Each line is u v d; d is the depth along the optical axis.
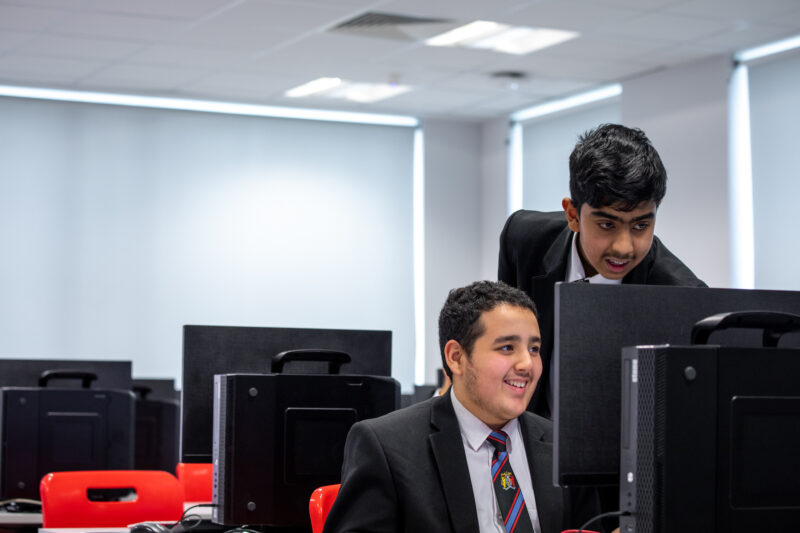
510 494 1.76
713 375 1.49
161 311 8.81
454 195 9.70
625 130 1.84
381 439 1.77
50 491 3.07
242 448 2.41
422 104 9.06
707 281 7.42
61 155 8.57
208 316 8.94
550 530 1.77
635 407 1.51
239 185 9.06
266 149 9.16
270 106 9.09
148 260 8.79
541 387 2.22
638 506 1.49
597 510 1.83
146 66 7.78
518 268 2.35
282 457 2.43
